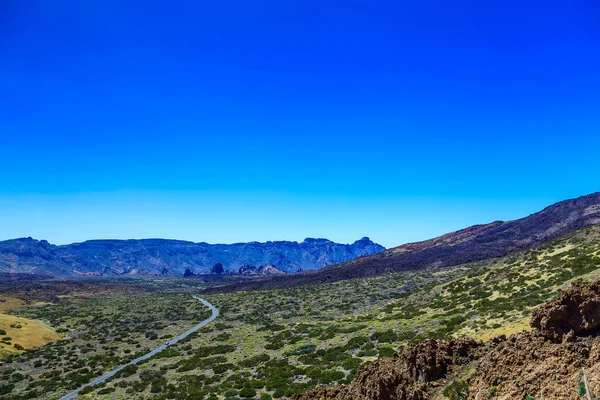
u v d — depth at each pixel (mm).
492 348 17750
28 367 49250
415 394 16344
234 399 29391
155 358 49281
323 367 33375
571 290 14664
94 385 39312
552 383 12828
